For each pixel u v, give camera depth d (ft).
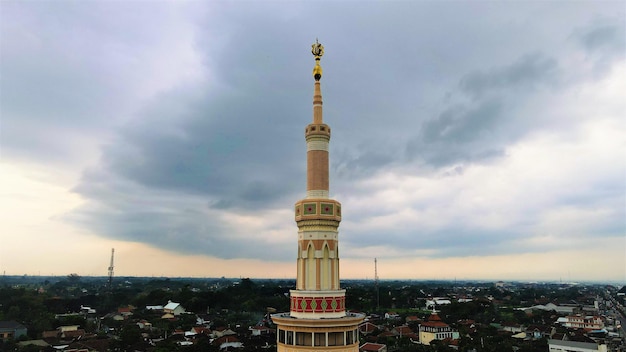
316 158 139.64
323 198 136.36
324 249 133.69
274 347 595.06
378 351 602.85
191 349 545.03
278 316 135.95
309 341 126.93
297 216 138.10
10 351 553.23
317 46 148.66
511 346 611.88
